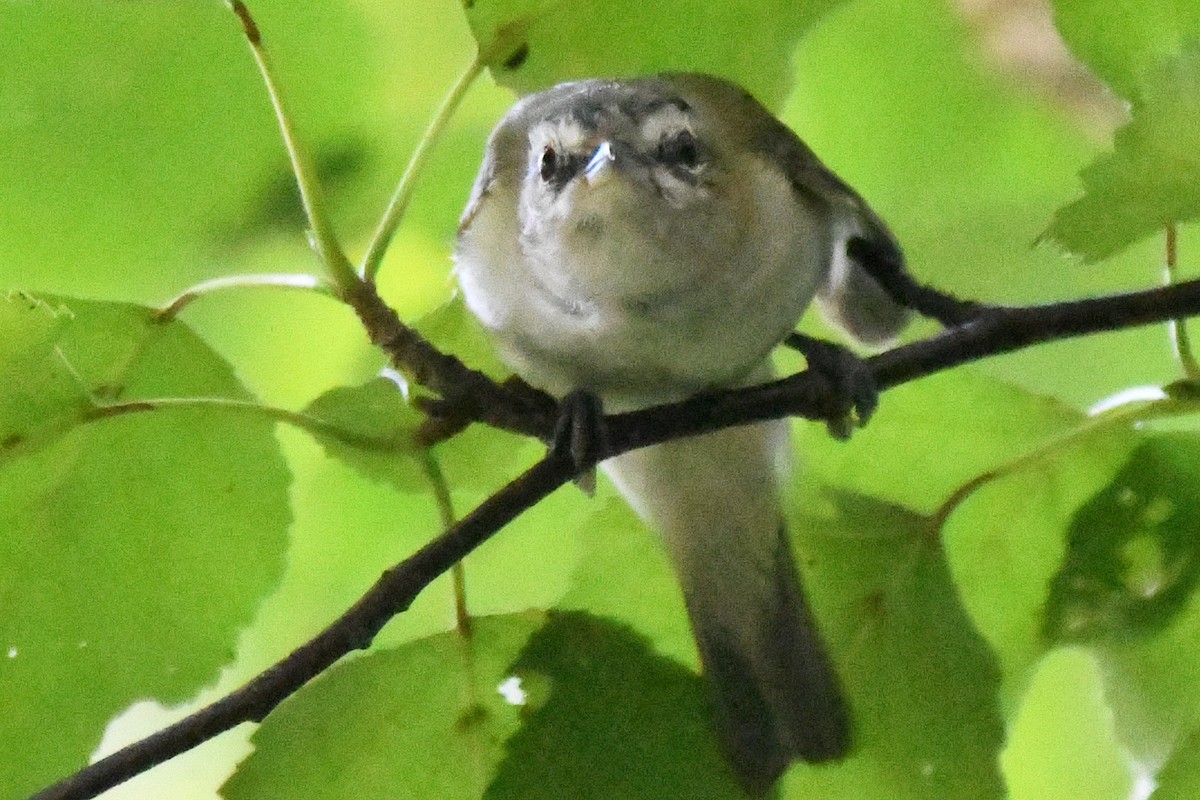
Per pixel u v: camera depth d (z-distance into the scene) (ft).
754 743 5.95
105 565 5.93
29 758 5.92
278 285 5.92
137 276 5.99
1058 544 5.95
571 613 5.94
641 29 5.96
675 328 5.98
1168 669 5.94
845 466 5.97
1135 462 5.94
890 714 5.95
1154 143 5.90
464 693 5.93
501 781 5.92
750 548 5.98
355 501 5.98
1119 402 5.94
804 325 6.03
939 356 5.92
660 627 5.98
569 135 5.98
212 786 6.10
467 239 5.98
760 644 5.98
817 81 6.04
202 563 5.94
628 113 5.98
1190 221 5.90
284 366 6.05
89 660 5.93
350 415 5.94
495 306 5.98
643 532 5.98
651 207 5.97
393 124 6.00
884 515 5.96
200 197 5.98
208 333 6.04
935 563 5.96
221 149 5.98
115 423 5.92
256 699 5.88
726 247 5.97
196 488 5.93
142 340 5.93
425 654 5.93
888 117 6.05
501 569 5.99
